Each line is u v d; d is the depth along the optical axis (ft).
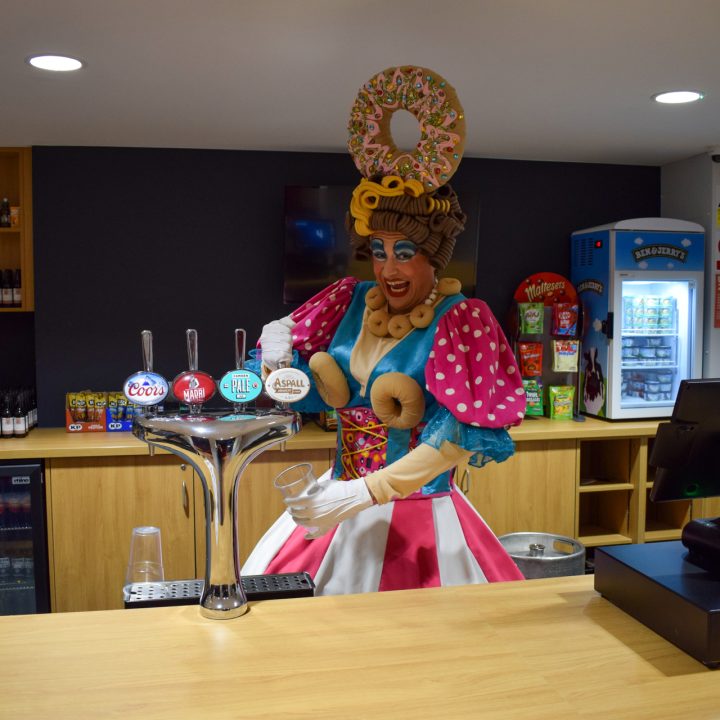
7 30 7.54
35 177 12.53
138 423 4.24
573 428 12.46
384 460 6.10
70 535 11.21
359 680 3.51
